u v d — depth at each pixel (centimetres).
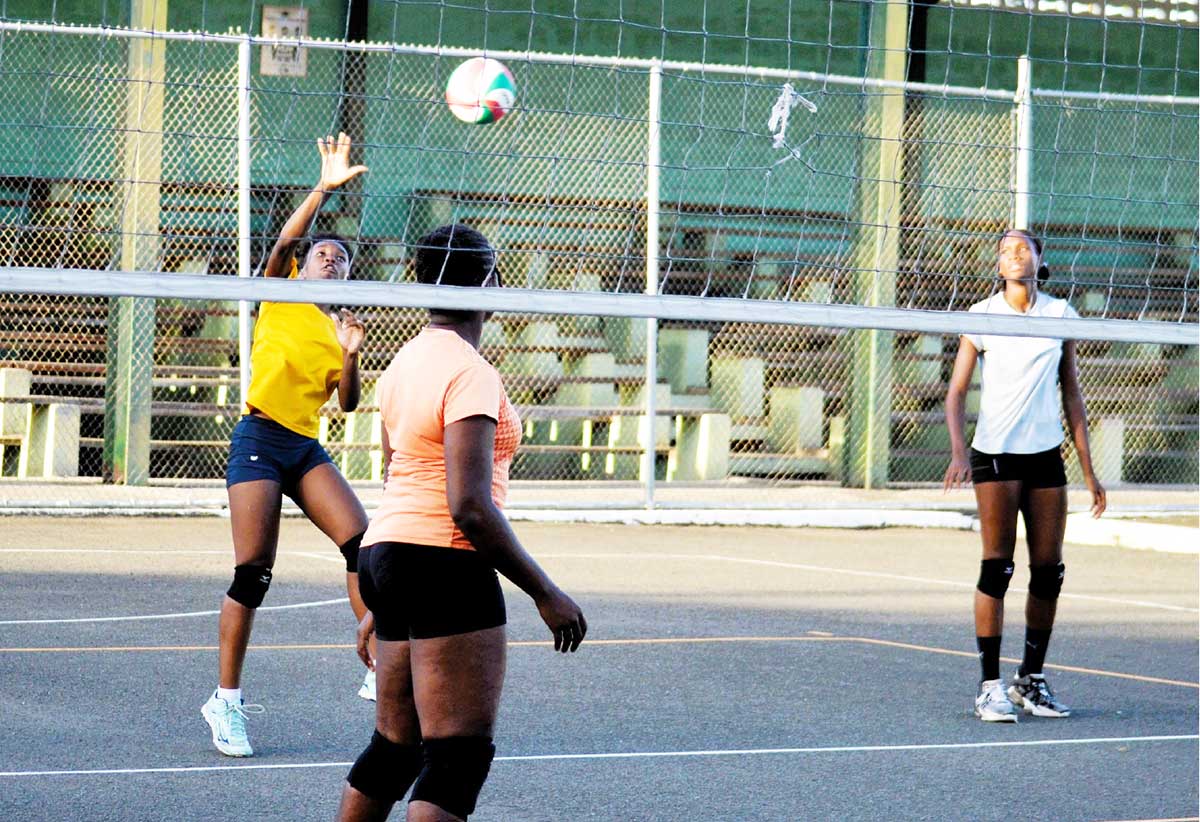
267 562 1377
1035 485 1617
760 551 2962
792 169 3950
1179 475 4234
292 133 3659
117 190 3419
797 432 3969
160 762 1344
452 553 892
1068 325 1334
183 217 3481
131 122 3403
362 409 3656
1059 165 4025
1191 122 4116
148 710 1528
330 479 1395
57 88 3425
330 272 1413
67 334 3581
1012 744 1518
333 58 3691
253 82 3625
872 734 1539
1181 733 1586
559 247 3866
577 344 3922
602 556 2786
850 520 3409
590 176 3875
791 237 3984
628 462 3844
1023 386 1608
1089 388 4119
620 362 3956
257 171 3600
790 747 1477
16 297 3550
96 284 1078
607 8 3841
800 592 2453
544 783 1326
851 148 3906
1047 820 1266
